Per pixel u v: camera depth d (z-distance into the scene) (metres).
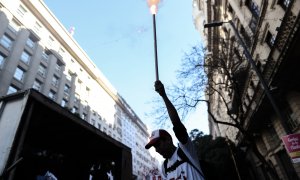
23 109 3.67
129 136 86.62
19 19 33.41
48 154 5.98
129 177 7.19
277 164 19.36
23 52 32.88
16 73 30.61
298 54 11.34
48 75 37.06
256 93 16.61
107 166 7.11
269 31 16.31
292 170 17.05
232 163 29.53
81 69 52.06
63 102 40.69
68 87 43.91
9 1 32.16
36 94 4.04
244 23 20.66
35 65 34.31
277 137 18.31
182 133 2.35
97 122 54.25
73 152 6.72
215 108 46.34
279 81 13.34
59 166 6.24
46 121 4.96
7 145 3.38
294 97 13.93
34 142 5.57
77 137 6.10
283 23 12.23
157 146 2.58
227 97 32.91
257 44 18.27
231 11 24.39
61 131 5.62
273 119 17.73
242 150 30.50
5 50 29.39
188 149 2.37
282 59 11.72
